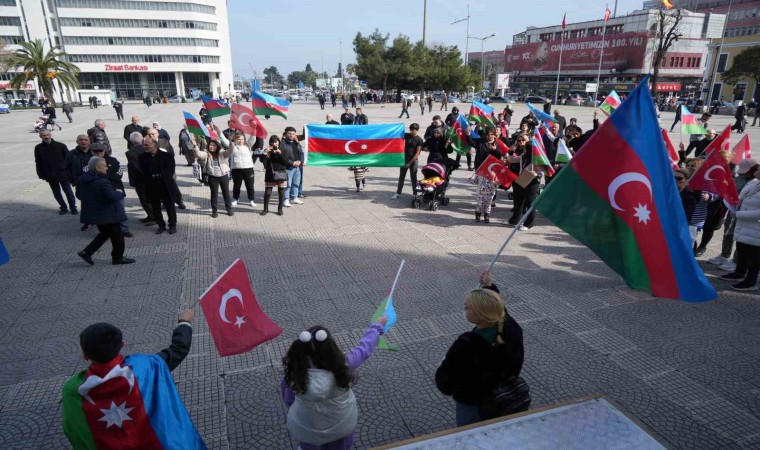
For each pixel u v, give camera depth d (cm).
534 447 220
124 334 521
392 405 412
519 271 694
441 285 645
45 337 517
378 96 6800
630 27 6656
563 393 425
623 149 358
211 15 8525
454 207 1062
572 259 742
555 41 7731
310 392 248
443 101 4412
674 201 357
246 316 337
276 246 801
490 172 902
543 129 1178
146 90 8475
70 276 681
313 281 657
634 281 367
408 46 5631
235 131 1027
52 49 5709
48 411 404
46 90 5738
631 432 230
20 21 7575
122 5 7856
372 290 629
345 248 789
